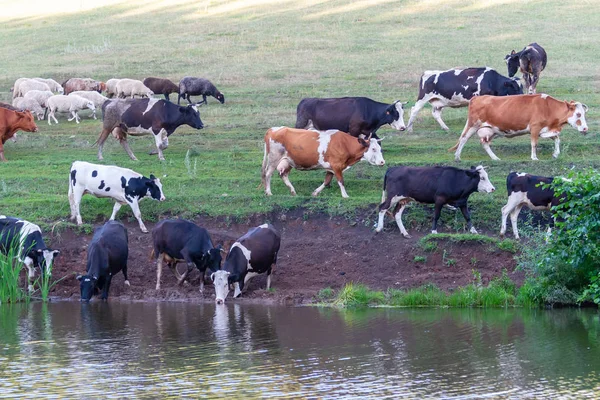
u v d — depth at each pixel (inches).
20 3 2389.3
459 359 494.3
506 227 765.9
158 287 709.3
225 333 561.9
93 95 1208.2
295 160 810.2
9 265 689.0
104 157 969.5
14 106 1182.9
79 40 1801.2
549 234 662.5
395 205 762.2
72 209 775.7
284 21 1883.6
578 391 433.1
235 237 761.0
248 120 1154.7
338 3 2031.3
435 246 726.5
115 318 613.6
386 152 959.6
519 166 876.0
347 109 885.2
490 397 424.2
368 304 665.6
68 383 450.3
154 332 566.3
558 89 1259.2
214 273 671.8
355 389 438.3
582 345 524.4
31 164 944.9
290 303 674.2
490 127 893.2
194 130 1103.0
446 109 1184.8
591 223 616.1
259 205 798.5
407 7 1964.8
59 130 1122.7
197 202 811.4
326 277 719.1
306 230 777.6
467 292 664.4
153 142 1047.6
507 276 690.2
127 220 794.2
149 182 773.3
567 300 650.8
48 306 668.1
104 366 482.3
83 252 748.6
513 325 582.2
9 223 717.3
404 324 587.8
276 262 728.3
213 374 465.7
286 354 506.3
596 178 623.5
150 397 426.6
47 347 526.3
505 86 994.7
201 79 1256.8
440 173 735.1
